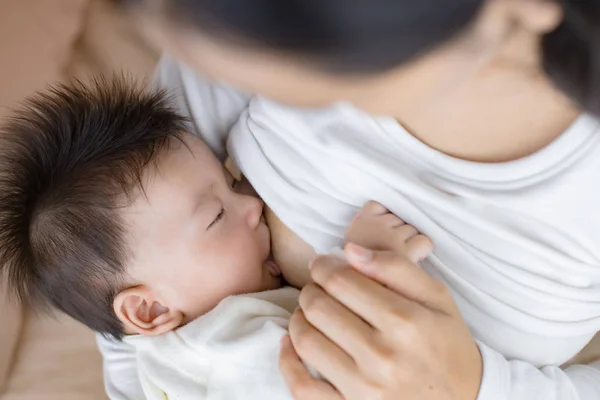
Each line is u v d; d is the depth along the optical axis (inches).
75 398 40.4
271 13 12.8
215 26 13.2
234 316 30.7
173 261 31.1
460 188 24.2
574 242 25.1
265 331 29.5
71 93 33.9
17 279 35.1
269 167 28.5
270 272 33.4
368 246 25.8
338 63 13.3
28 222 32.2
